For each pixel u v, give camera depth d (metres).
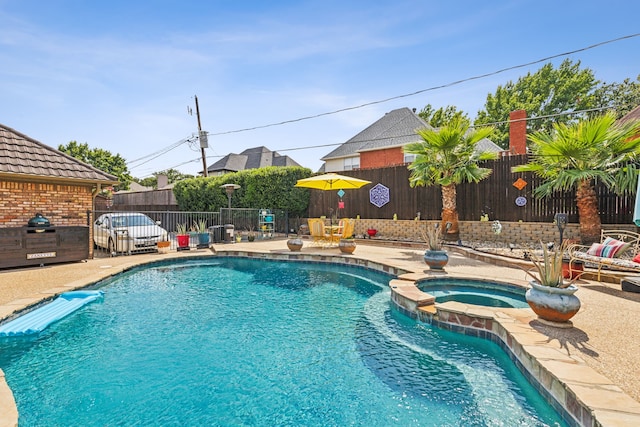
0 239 7.70
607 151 8.16
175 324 5.04
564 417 2.65
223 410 2.98
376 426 2.75
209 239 12.51
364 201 14.75
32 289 6.05
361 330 4.83
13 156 8.45
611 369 2.97
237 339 4.51
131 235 10.66
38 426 2.75
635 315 4.41
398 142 19.84
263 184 16.47
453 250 10.56
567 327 3.94
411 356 4.02
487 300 5.73
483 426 2.72
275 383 3.42
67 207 9.30
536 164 9.65
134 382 3.42
